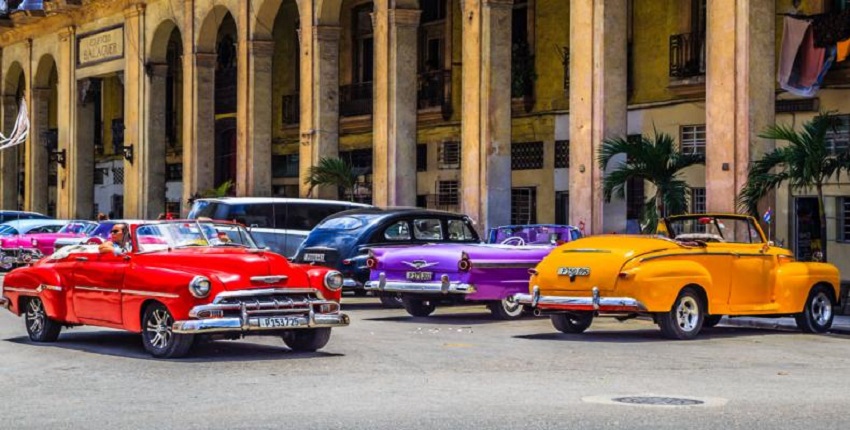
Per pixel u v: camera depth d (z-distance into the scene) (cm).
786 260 1964
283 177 4600
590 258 1791
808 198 2772
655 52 3164
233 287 1509
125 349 1681
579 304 1788
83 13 5128
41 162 5538
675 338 1811
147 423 1038
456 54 3844
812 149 2173
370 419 1045
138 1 4697
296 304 1539
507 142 3158
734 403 1141
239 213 3073
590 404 1129
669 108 3123
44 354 1620
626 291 1758
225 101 4809
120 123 5438
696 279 1817
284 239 3091
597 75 2811
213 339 1756
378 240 2405
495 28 3142
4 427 1028
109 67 4953
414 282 2134
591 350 1652
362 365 1462
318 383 1290
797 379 1339
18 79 5759
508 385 1269
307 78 3772
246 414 1079
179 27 4453
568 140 3450
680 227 1992
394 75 3447
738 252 1881
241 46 4091
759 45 2467
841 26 2488
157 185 4703
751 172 2272
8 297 1838
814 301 1997
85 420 1060
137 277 1577
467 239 2519
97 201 5744
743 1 2461
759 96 2467
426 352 1611
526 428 1000
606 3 2800
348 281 2391
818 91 2698
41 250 3822
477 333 1920
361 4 4188
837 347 1742
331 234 2452
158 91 4684
